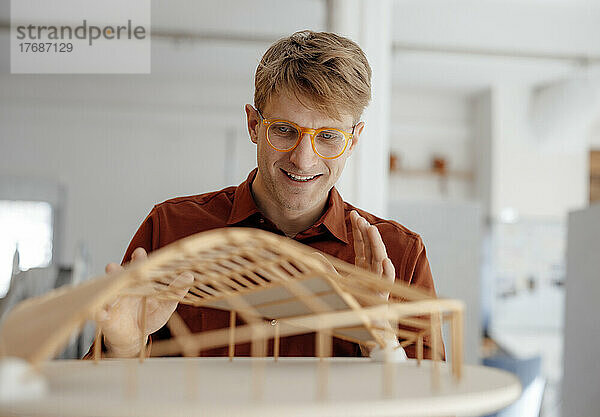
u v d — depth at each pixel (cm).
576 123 453
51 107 303
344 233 108
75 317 44
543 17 376
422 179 513
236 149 327
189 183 322
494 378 56
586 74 445
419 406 44
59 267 181
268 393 47
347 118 94
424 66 452
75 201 307
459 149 522
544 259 490
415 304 54
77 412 41
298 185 96
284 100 91
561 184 493
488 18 379
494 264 488
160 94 315
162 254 46
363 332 66
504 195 486
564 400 290
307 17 276
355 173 233
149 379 54
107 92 306
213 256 54
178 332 80
